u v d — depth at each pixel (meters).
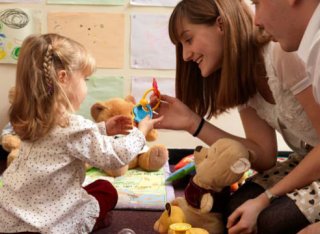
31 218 1.06
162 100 1.30
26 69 1.10
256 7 0.87
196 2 1.12
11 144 1.70
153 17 1.93
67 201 1.10
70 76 1.13
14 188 1.08
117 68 1.97
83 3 1.92
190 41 1.15
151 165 1.77
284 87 1.05
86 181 1.61
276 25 0.84
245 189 1.14
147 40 1.95
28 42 1.13
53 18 1.92
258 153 1.19
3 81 1.95
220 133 1.26
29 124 1.08
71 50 1.15
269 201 1.00
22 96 1.10
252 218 0.97
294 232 0.97
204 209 1.08
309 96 0.98
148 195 1.48
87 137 1.12
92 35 1.94
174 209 1.11
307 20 0.79
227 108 1.19
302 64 0.96
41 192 1.08
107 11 1.93
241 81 1.11
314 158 0.95
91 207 1.15
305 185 1.00
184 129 1.28
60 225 1.08
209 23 1.11
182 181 1.65
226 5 1.08
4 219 1.08
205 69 1.16
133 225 1.26
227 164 1.07
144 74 1.98
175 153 2.02
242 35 1.07
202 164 1.12
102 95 1.97
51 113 1.08
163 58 1.96
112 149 1.14
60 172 1.10
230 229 0.98
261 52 1.09
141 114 1.31
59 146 1.09
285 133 1.18
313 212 0.96
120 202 1.41
